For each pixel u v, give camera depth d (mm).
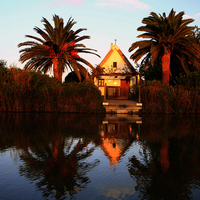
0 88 15766
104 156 4762
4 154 4840
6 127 8586
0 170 3859
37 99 16047
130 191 3092
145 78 29781
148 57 24469
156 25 21469
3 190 3088
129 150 5320
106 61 29875
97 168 4004
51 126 8969
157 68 27078
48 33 24297
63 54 23219
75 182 3371
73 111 15820
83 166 4102
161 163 4332
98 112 15875
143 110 16344
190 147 5660
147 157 4738
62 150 5227
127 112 15945
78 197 2904
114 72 28438
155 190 3133
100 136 7020
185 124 10211
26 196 2920
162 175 3691
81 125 9430
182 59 22125
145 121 11359
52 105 15930
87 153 4988
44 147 5492
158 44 20812
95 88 16188
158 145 5867
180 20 20859
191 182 3412
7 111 15852
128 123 10453
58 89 16000
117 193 3023
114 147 5602
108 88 23734
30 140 6270
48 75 17766
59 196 2926
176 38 21109
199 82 17812
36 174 3686
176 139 6668
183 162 4406
